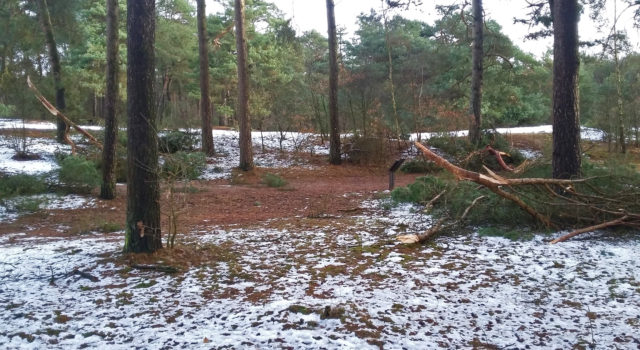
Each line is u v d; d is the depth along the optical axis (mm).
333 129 19312
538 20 13898
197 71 35812
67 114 18500
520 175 9148
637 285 4828
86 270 5625
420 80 30484
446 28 27234
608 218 7059
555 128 7875
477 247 6430
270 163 19422
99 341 3742
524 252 6105
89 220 9633
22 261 6117
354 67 33938
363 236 7281
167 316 4230
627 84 27203
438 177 10766
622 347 3574
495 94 31109
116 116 11969
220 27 34469
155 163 6059
